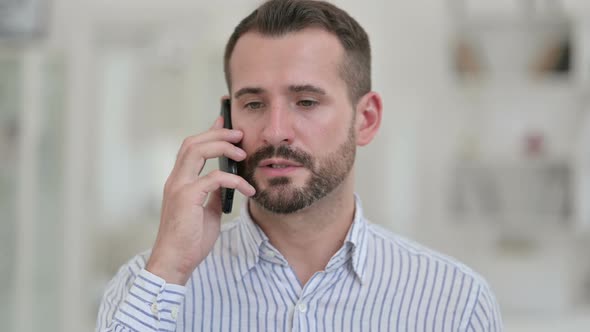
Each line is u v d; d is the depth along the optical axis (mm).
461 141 4406
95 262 4012
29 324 3957
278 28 1411
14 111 3979
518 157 4336
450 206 4383
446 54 4363
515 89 4395
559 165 4309
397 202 4324
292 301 1486
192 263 1395
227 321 1492
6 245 3947
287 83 1385
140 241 4016
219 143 1417
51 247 3982
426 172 4426
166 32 4039
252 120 1428
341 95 1441
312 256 1508
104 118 4027
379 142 4328
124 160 4012
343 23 1466
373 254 1572
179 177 1418
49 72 4016
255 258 1498
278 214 1416
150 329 1359
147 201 4016
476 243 4453
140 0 4039
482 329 1502
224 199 1441
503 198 4387
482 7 4387
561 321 4152
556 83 4297
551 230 4359
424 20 4391
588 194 4207
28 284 3957
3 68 4004
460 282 1528
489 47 4445
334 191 1442
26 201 3953
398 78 4398
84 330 3998
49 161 3992
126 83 4043
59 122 4008
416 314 1498
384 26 4387
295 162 1385
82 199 3998
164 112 4039
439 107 4426
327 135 1405
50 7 4047
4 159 3963
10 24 4031
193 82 4035
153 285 1369
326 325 1478
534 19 4285
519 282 4367
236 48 1458
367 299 1503
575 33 4246
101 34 4047
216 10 4027
